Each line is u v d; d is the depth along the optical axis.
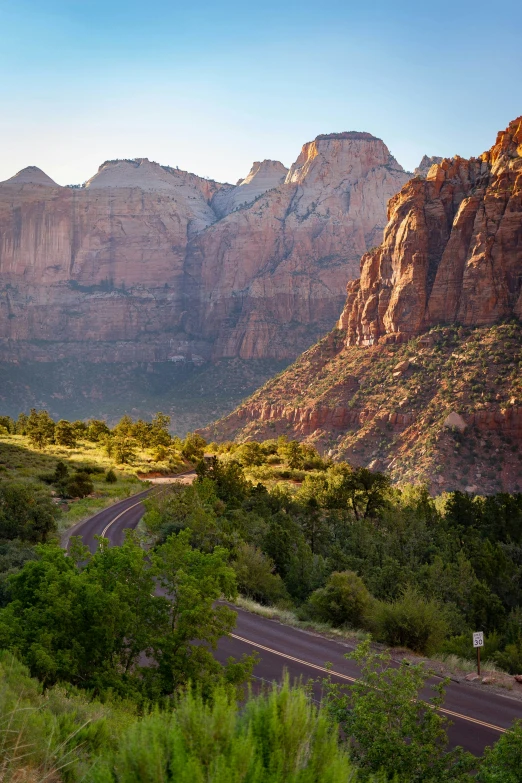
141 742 5.49
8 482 66.62
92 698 13.27
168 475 107.38
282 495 66.62
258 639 24.95
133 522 55.47
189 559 16.75
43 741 7.33
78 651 14.23
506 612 42.19
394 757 10.84
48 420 138.62
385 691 11.99
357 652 13.52
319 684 19.30
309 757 5.57
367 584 37.09
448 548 51.84
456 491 71.00
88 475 82.38
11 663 12.20
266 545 43.50
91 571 15.93
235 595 17.03
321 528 54.16
